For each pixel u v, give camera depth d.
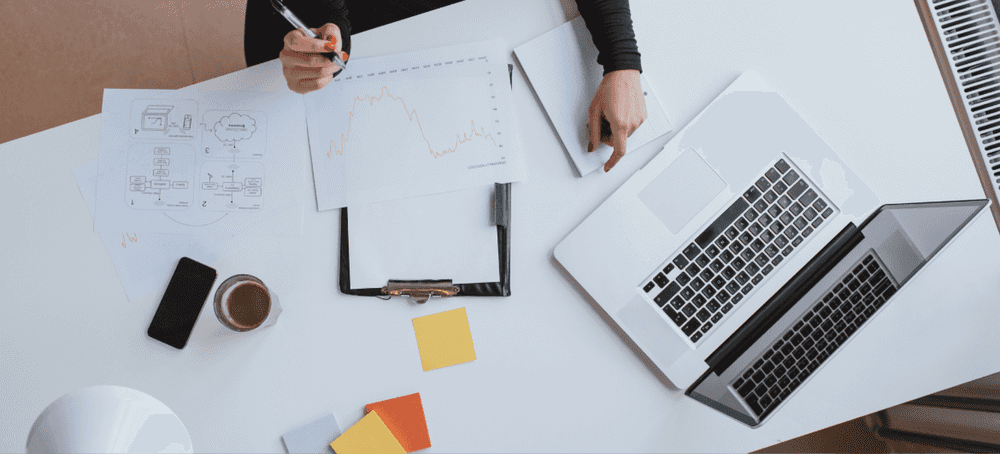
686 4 0.78
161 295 0.72
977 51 0.77
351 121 0.73
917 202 0.77
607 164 0.74
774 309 0.73
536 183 0.76
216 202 0.73
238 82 0.73
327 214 0.74
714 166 0.75
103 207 0.72
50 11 1.22
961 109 0.77
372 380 0.74
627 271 0.74
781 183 0.75
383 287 0.73
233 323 0.69
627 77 0.73
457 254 0.74
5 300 0.71
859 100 0.79
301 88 0.70
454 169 0.74
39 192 0.71
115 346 0.72
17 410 0.70
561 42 0.76
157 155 0.72
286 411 0.73
